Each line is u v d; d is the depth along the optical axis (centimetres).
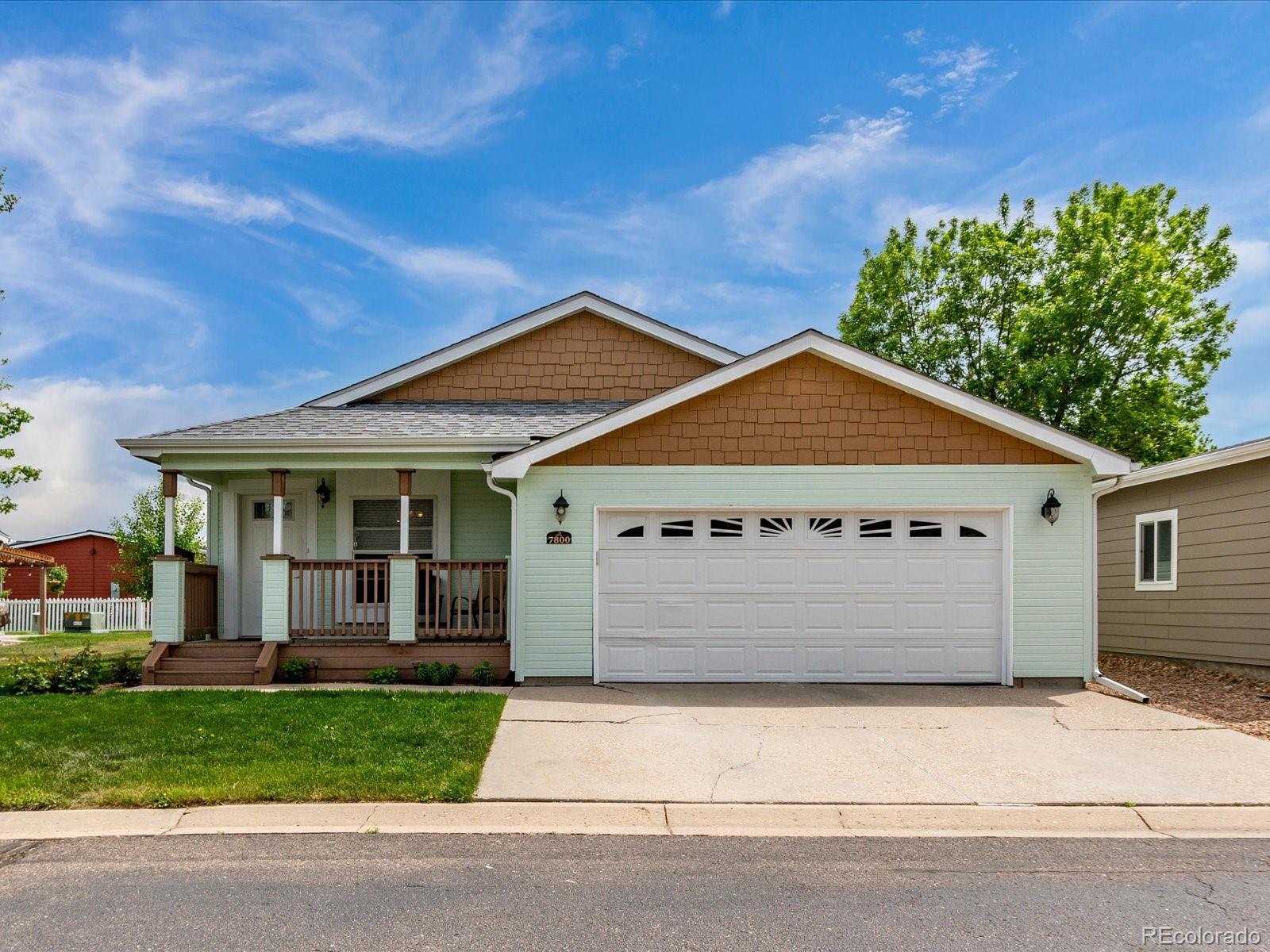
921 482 1032
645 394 1409
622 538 1046
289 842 518
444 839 526
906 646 1034
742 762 683
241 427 1168
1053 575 1026
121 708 853
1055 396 2089
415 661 1073
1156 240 2311
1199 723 827
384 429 1146
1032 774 654
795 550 1042
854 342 2506
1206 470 1254
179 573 1108
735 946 386
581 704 902
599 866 487
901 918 418
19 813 557
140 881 457
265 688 1009
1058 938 397
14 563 2553
